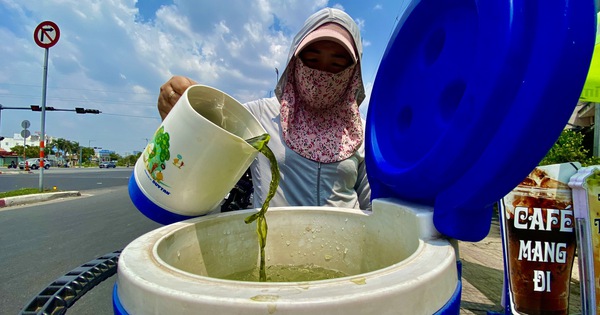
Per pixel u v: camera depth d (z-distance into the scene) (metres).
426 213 0.68
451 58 0.70
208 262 0.87
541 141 0.51
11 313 2.47
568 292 2.17
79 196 9.72
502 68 0.51
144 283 0.44
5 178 18.02
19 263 3.51
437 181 0.64
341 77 1.40
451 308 0.50
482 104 0.53
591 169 1.98
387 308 0.41
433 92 0.75
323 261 1.01
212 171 0.78
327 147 1.46
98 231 4.91
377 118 0.97
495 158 0.53
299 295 0.40
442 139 0.61
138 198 0.88
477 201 0.59
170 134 0.78
